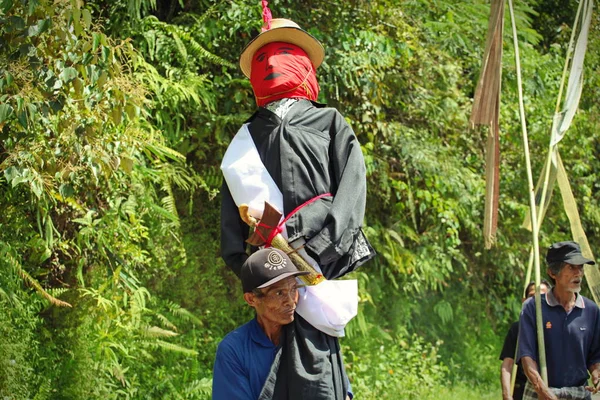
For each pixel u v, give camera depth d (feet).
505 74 30.66
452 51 29.30
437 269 27.55
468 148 30.73
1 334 15.44
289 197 10.17
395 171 27.37
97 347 17.66
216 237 23.32
